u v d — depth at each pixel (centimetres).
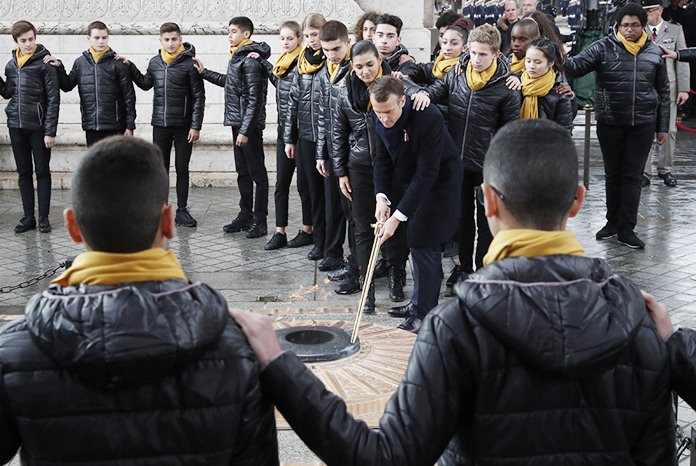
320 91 670
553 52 637
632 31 740
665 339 192
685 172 1120
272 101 1060
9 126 817
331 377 297
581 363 170
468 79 608
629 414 182
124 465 167
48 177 828
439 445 180
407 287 652
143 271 174
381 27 681
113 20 1048
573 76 757
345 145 605
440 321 182
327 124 665
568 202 190
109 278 172
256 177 800
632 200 760
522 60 696
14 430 171
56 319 163
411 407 178
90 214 175
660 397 187
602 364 172
